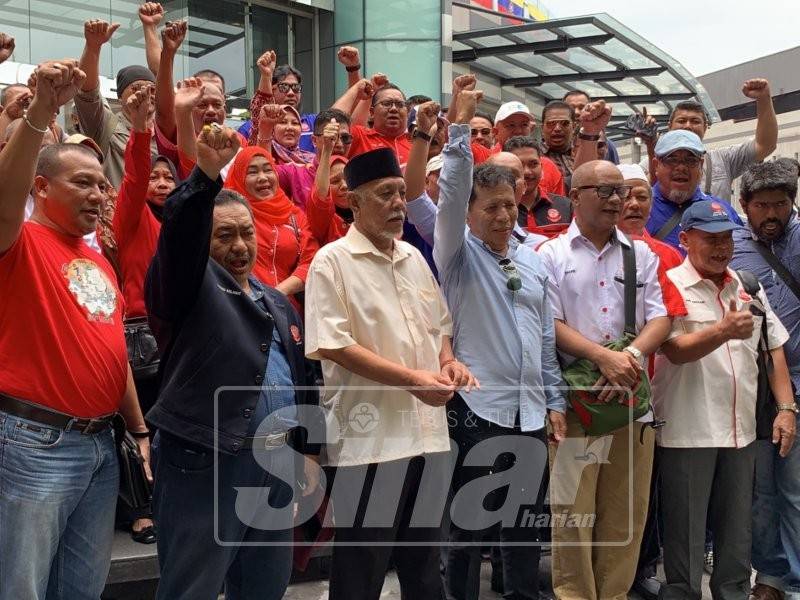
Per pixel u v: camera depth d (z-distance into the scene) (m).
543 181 5.82
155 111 4.70
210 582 3.03
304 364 3.39
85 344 2.98
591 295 4.12
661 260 4.47
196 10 11.60
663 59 11.04
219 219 3.15
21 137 2.70
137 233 4.12
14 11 8.38
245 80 12.34
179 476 3.01
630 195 4.70
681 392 4.25
